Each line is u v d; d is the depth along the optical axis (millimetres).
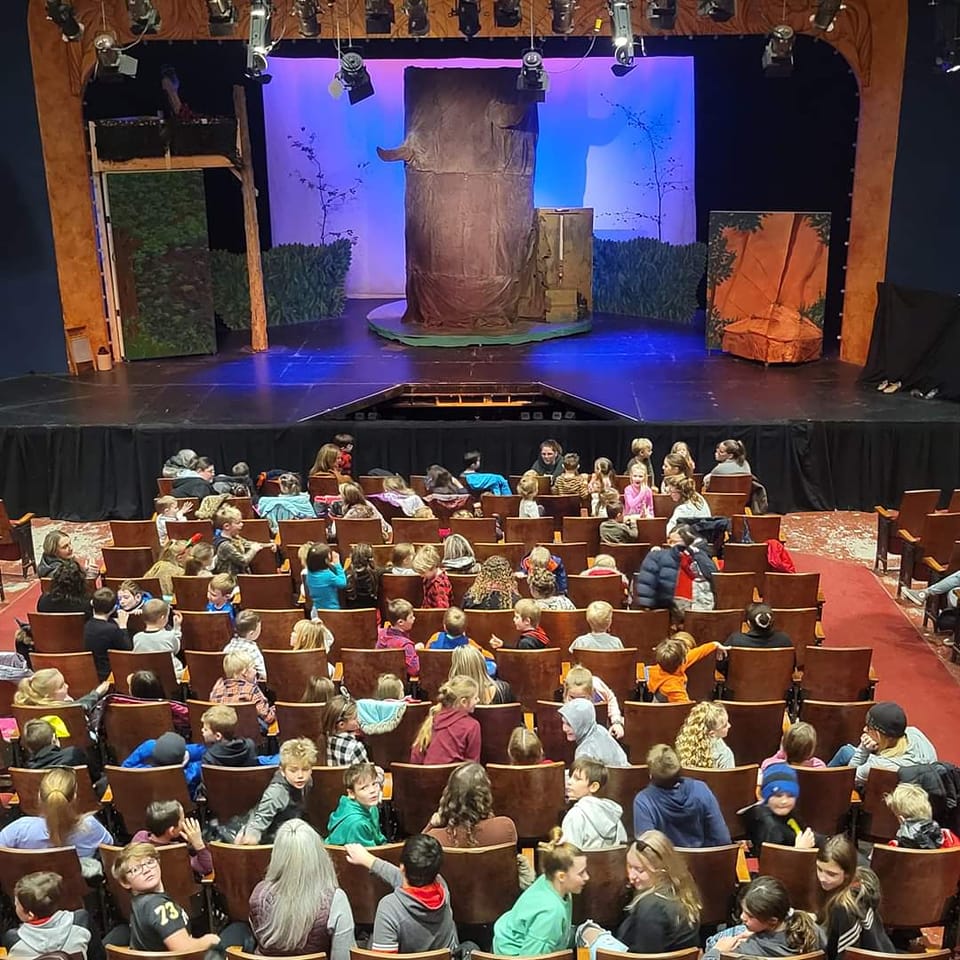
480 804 5223
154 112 18484
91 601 8172
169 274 16812
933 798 5855
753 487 11258
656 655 6973
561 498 11000
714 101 18969
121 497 13695
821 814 6016
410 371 15883
